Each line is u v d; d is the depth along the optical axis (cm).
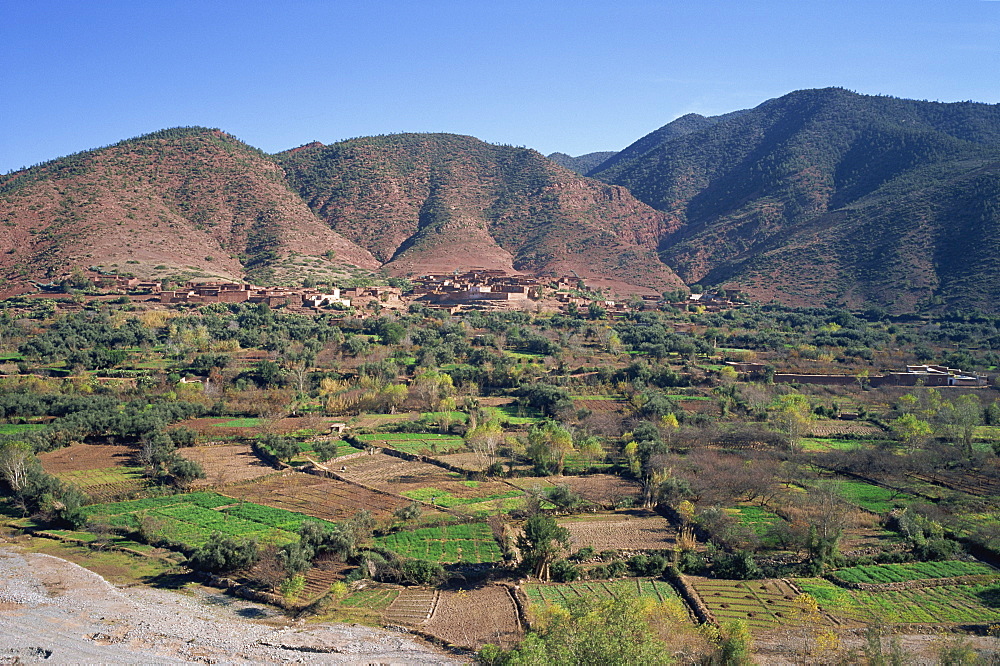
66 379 16688
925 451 13450
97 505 11200
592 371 19050
